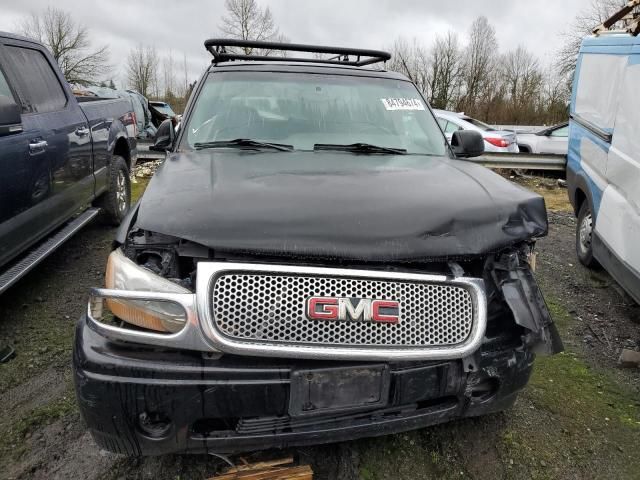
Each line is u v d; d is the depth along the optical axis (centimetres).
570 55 3694
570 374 329
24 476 229
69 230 441
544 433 268
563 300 448
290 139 325
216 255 196
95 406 187
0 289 319
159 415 189
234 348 183
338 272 191
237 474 223
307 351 185
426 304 197
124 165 604
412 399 202
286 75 365
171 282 193
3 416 270
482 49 4631
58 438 253
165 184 232
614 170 430
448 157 335
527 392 303
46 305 396
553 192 947
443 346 197
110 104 574
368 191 227
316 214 202
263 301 187
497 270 221
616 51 457
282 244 190
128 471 232
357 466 239
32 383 298
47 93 428
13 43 399
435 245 200
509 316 226
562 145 1177
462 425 270
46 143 391
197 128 328
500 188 243
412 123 357
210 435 194
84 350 191
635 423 280
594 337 383
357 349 188
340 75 375
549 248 589
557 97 4053
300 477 224
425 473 238
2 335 349
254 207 204
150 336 186
